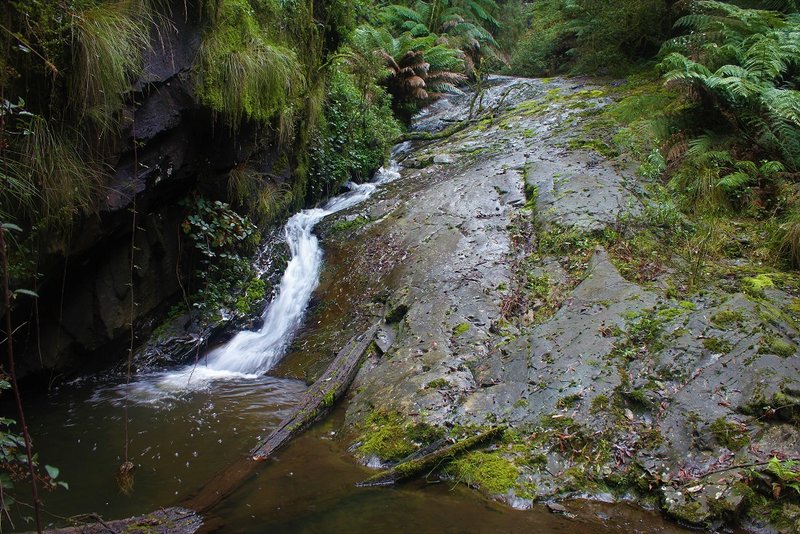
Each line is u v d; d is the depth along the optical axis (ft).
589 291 15.07
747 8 28.45
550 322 14.40
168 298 18.26
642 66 38.37
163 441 12.87
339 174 26.84
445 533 9.34
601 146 24.75
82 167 13.01
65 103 12.43
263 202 20.20
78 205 13.16
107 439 12.94
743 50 23.72
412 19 54.24
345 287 19.95
